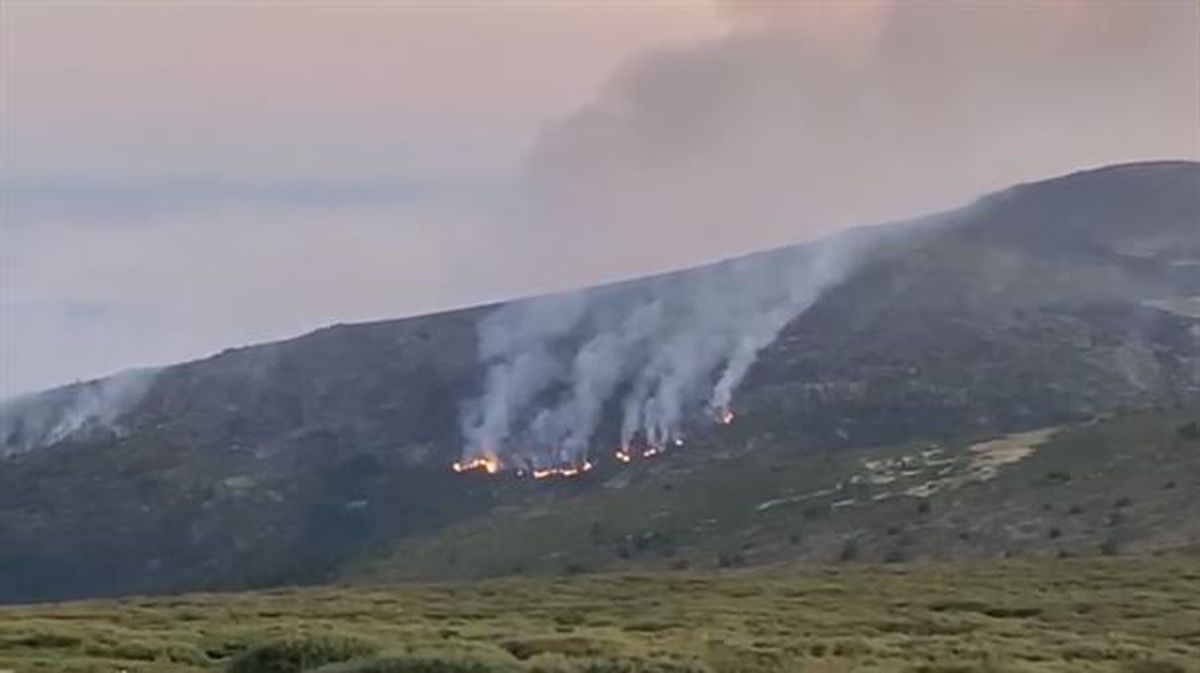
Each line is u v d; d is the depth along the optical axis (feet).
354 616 278.05
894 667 162.30
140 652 171.32
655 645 182.50
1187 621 260.83
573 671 121.39
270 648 131.03
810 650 186.19
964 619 269.03
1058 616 279.28
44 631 191.21
